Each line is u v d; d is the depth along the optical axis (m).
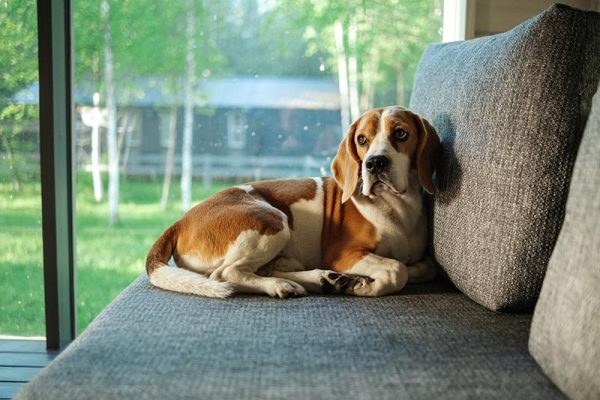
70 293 2.60
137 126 2.87
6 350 2.46
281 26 2.82
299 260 2.11
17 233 2.57
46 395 1.12
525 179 1.56
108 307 1.65
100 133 2.83
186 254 1.99
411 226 2.02
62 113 2.44
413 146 1.96
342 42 2.83
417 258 2.06
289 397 1.09
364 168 1.91
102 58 2.78
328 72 2.85
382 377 1.18
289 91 2.87
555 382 1.13
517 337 1.42
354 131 2.04
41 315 2.61
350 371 1.21
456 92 1.86
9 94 2.49
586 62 1.57
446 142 1.89
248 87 2.87
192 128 2.90
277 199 2.14
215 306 1.66
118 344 1.34
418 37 2.81
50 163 2.36
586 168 1.17
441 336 1.42
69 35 2.47
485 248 1.62
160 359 1.26
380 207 2.00
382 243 2.00
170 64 2.84
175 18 2.81
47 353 2.44
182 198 2.95
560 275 1.17
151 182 2.92
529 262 1.56
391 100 2.87
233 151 2.93
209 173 2.94
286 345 1.35
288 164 2.94
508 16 2.57
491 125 1.64
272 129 2.91
